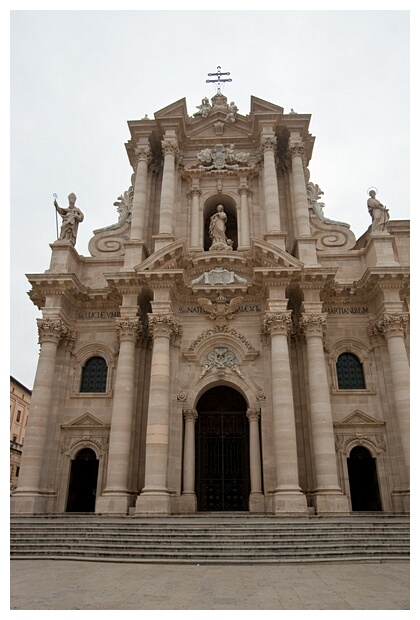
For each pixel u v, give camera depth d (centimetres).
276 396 2198
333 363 2488
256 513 2120
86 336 2608
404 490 2178
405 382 2256
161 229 2689
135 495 2262
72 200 2812
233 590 957
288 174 2972
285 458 2086
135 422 2378
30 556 1404
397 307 2388
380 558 1330
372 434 2339
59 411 2433
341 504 2036
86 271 2770
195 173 2975
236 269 2622
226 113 3173
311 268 2397
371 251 2600
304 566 1262
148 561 1316
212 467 2483
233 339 2484
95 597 895
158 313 2348
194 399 2389
